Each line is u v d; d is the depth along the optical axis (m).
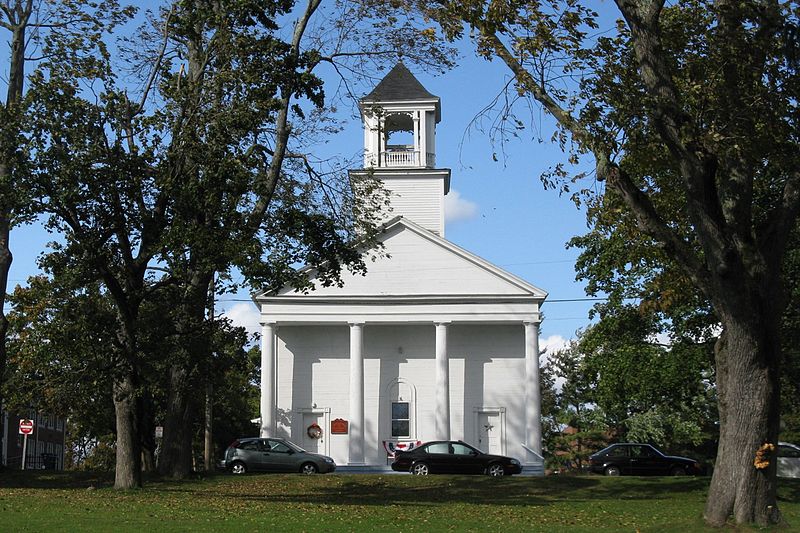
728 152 15.55
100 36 23.19
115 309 27.05
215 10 24.39
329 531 15.81
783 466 40.91
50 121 21.59
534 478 33.09
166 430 30.91
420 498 26.38
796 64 15.43
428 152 51.81
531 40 15.80
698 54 16.92
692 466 40.72
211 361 27.81
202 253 22.36
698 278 16.12
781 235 15.99
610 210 18.89
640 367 29.72
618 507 24.16
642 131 16.56
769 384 15.84
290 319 44.94
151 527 15.46
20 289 39.25
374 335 46.47
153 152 22.62
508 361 46.00
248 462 39.09
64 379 26.30
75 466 66.94
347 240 27.70
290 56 23.70
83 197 21.73
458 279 45.56
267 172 26.22
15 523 15.45
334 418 45.53
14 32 27.25
